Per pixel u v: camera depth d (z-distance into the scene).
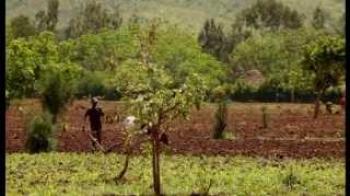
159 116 20.33
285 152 33.12
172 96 20.23
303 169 26.36
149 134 20.86
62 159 28.91
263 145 36.69
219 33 174.75
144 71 20.47
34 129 31.86
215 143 37.50
